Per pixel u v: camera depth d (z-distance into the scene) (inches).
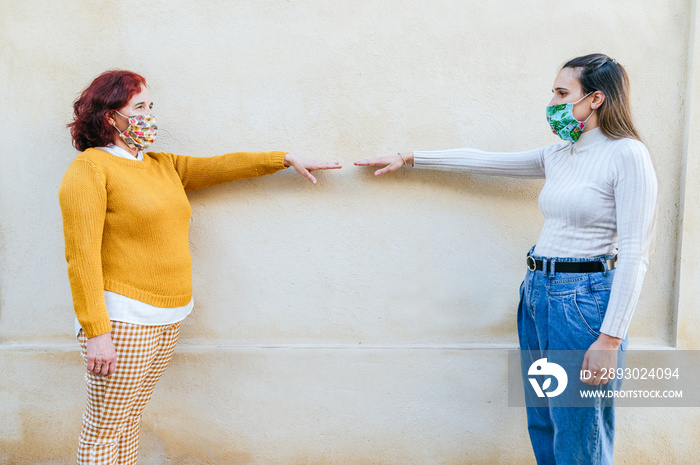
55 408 94.0
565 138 70.5
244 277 92.7
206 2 87.0
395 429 94.2
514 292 92.4
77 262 65.9
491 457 94.7
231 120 89.4
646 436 92.7
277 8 87.0
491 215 91.0
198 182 85.5
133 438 81.9
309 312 93.2
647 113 88.1
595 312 66.2
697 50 85.4
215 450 95.0
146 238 72.0
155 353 75.4
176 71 88.4
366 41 87.7
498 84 88.3
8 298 93.1
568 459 69.6
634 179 62.2
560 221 69.3
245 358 92.7
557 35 87.3
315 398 93.6
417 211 91.2
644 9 86.5
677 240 89.7
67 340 93.9
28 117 89.4
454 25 87.3
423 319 93.4
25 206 91.3
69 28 87.5
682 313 90.0
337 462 95.0
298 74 88.4
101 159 70.1
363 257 92.0
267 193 91.0
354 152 89.8
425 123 89.2
